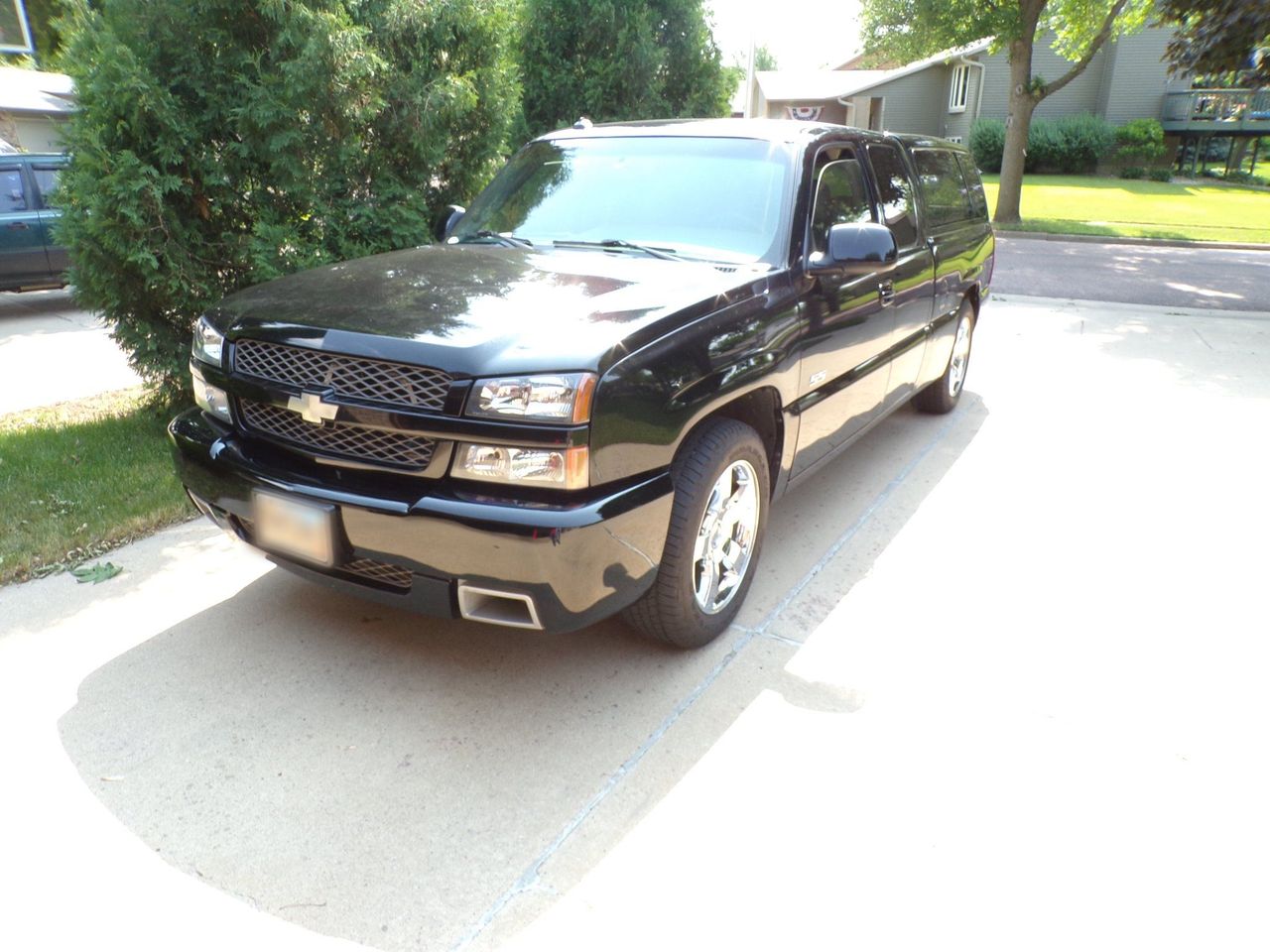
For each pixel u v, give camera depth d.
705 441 2.96
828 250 3.48
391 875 2.22
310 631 3.30
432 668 3.09
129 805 2.42
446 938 2.04
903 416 6.17
